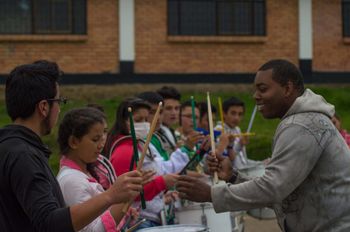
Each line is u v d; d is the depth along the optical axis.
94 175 4.44
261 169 6.29
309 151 3.66
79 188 3.97
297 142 3.67
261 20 16.11
